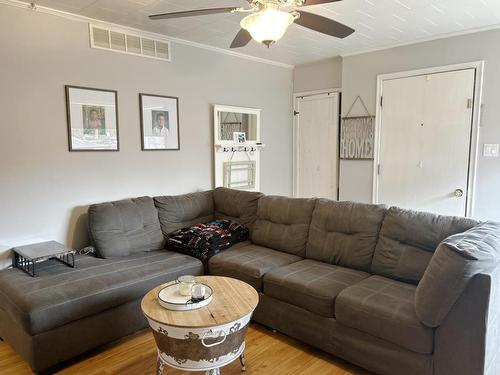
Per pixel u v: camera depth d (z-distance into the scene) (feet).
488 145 11.73
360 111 14.56
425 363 6.17
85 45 10.34
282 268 8.90
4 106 9.02
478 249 5.73
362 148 14.61
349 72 14.71
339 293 7.41
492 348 6.13
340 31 7.25
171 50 12.39
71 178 10.29
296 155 17.54
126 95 11.33
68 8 9.60
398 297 7.03
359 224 9.00
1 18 8.85
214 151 14.05
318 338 7.66
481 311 5.59
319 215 9.81
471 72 11.82
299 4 6.40
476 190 12.07
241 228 11.37
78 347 7.47
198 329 5.81
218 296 6.91
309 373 7.18
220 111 14.06
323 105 16.30
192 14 6.64
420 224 8.02
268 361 7.59
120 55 11.10
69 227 10.33
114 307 8.04
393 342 6.51
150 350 8.04
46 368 7.07
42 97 9.62
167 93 12.40
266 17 6.29
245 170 15.24
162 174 12.49
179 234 10.84
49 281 7.88
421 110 13.00
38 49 9.48
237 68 14.67
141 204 10.84
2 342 8.34
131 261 9.45
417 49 12.89
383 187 14.19
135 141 11.66
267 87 16.03
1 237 9.17
